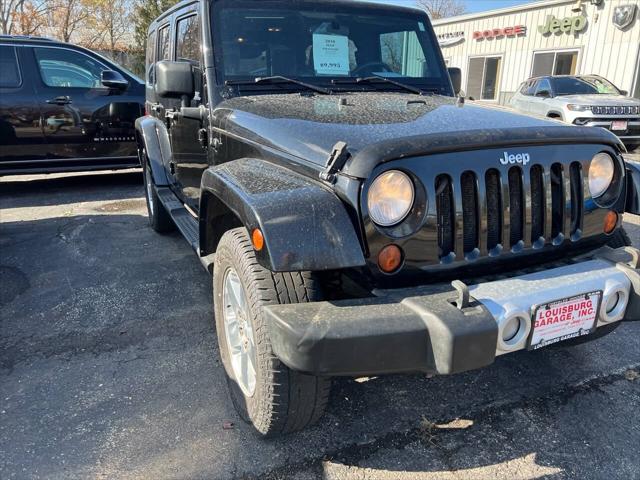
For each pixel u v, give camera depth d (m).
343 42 3.42
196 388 2.76
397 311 1.83
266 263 1.81
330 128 2.24
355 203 1.89
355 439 2.38
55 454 2.27
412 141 1.97
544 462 2.24
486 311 1.84
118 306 3.75
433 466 2.22
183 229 3.58
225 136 2.87
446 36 20.64
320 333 1.73
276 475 2.16
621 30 14.59
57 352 3.12
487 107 2.90
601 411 2.57
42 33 30.59
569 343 2.87
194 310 3.68
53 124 7.21
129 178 8.78
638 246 4.99
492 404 2.63
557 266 2.29
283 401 2.08
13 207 6.81
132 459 2.25
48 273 4.39
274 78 3.12
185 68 3.05
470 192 2.10
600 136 2.33
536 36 17.02
